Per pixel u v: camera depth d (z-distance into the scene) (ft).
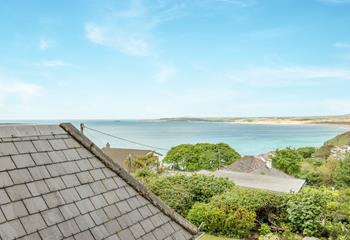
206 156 193.77
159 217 19.90
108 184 18.88
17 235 12.64
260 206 65.62
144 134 569.64
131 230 17.29
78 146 19.75
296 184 90.63
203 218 65.87
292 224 63.98
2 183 13.91
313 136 615.98
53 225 14.10
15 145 15.99
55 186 15.81
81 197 16.53
